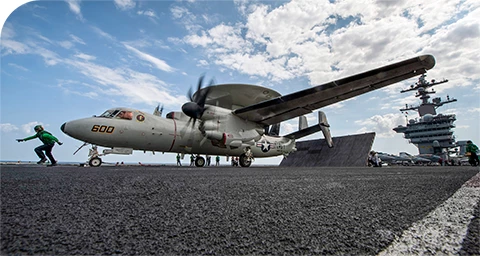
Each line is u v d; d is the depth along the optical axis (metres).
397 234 0.98
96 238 0.87
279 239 0.92
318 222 1.15
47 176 3.15
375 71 7.79
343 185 2.66
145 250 0.77
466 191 2.15
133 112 10.01
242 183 2.74
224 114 10.70
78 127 8.80
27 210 1.22
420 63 7.21
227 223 1.11
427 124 40.00
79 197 1.61
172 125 10.86
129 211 1.28
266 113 10.93
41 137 8.18
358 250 0.81
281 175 4.45
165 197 1.71
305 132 15.31
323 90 9.05
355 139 24.11
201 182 2.77
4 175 3.21
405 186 2.56
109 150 9.63
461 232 1.00
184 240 0.88
